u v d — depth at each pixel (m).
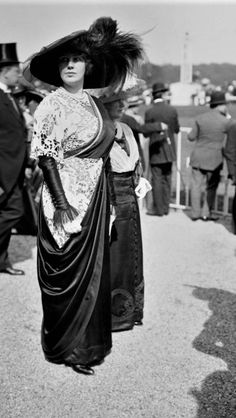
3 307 4.73
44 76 3.72
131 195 4.00
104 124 3.44
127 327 4.18
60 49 3.40
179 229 7.38
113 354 3.89
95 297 3.50
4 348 4.00
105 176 3.56
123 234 3.98
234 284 5.30
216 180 7.75
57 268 3.44
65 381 3.55
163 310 4.67
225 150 7.00
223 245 6.63
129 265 4.06
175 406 3.28
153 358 3.85
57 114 3.32
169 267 5.79
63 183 3.40
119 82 3.94
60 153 3.37
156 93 7.95
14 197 5.24
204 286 5.25
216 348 4.00
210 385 3.51
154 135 7.75
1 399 3.35
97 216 3.47
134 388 3.47
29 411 3.23
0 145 5.14
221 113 7.61
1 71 5.16
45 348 3.68
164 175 7.96
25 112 6.20
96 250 3.48
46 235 3.45
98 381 3.55
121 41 3.70
